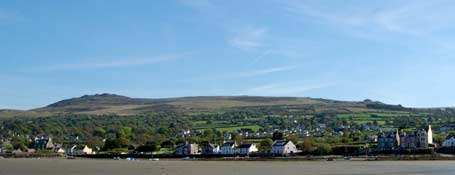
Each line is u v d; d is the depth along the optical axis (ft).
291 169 392.88
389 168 398.21
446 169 384.47
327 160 606.96
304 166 443.32
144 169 409.90
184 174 343.46
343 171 362.12
